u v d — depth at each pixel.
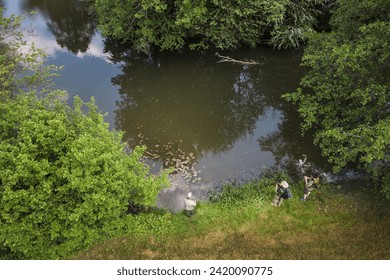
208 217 15.02
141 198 13.51
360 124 15.02
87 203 11.89
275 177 17.22
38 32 30.92
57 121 12.14
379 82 14.95
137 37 26.77
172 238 13.80
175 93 24.75
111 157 12.83
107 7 24.55
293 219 14.65
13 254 12.45
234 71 26.47
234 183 17.27
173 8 24.39
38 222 11.93
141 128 21.31
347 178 16.80
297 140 19.89
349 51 14.45
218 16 23.77
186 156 19.20
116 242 13.19
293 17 24.64
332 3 25.22
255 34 25.36
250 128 21.53
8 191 10.91
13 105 13.53
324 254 12.40
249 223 14.61
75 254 12.67
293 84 24.53
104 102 23.41
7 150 12.11
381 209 14.62
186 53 27.97
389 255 12.15
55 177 12.19
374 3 15.55
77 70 26.31
